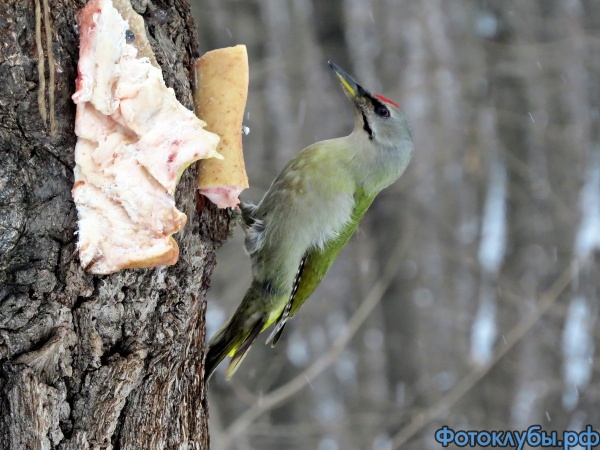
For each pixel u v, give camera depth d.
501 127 19.08
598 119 19.39
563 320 17.86
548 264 18.22
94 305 5.56
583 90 19.39
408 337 17.89
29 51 5.26
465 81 18.41
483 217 18.66
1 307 5.41
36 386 5.42
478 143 18.62
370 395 17.67
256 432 15.03
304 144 16.91
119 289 5.60
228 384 15.59
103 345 5.65
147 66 5.31
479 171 18.70
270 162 16.48
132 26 5.58
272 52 17.12
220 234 6.62
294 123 17.00
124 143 5.31
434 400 17.52
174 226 5.28
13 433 5.42
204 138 5.33
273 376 16.25
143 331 5.77
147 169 5.28
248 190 15.81
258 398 13.58
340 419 16.91
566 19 19.58
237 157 6.18
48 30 5.28
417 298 17.98
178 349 5.97
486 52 19.28
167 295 5.88
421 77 18.59
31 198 5.35
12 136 5.28
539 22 19.55
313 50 17.77
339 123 17.44
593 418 17.25
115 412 5.71
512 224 18.58
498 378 17.61
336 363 17.73
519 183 18.77
